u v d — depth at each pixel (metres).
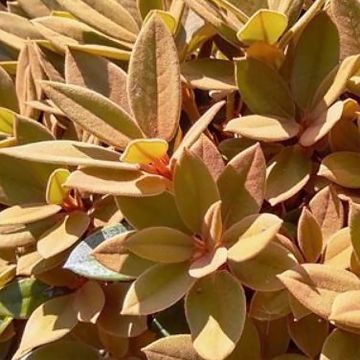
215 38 0.65
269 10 0.54
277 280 0.50
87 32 0.64
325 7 0.61
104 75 0.59
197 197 0.52
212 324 0.49
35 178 0.59
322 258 0.53
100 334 0.58
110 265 0.52
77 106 0.54
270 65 0.59
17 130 0.59
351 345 0.50
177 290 0.50
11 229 0.58
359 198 0.55
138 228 0.53
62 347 0.59
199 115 0.63
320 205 0.55
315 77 0.58
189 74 0.59
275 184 0.56
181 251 0.51
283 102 0.58
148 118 0.54
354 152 0.56
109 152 0.54
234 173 0.53
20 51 0.67
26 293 0.60
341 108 0.53
